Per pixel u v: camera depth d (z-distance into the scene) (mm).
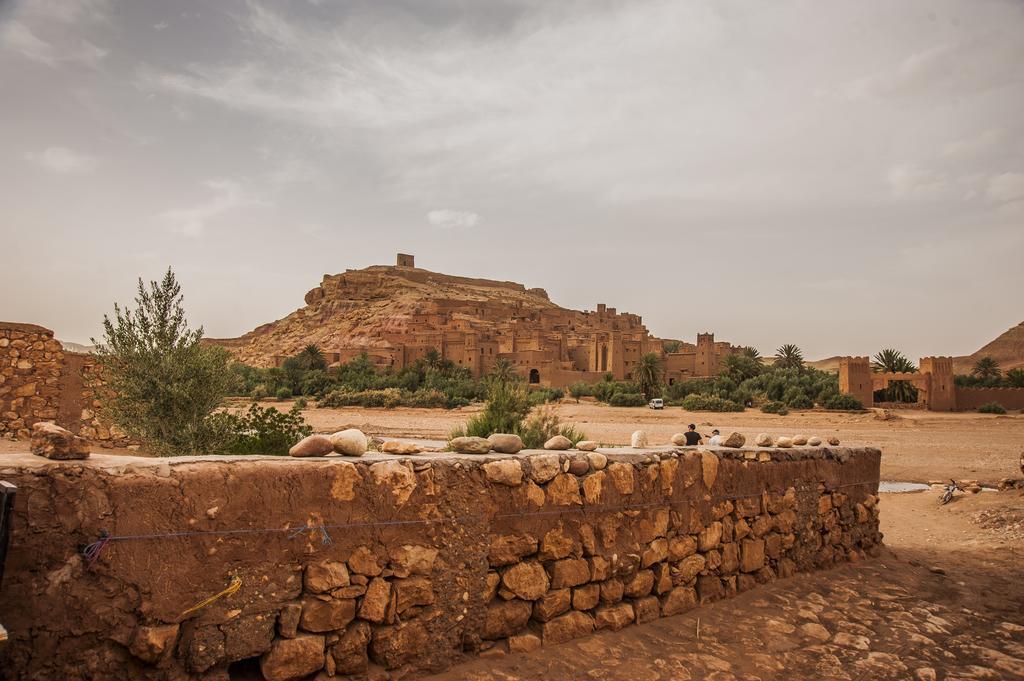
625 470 5609
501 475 4680
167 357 9602
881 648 5715
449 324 150000
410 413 70812
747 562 6875
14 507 3014
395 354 115000
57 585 3072
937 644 5918
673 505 6062
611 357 109250
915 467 33312
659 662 4918
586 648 4914
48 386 12500
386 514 4059
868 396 76438
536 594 4855
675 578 6020
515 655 4594
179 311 9938
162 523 3316
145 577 3248
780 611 6363
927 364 80875
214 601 3414
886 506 19031
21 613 2982
